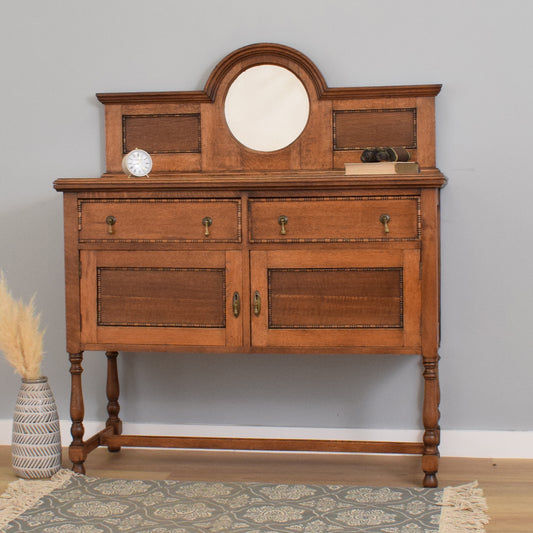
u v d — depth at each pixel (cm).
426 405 244
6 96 301
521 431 284
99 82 297
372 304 241
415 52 282
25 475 259
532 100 277
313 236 242
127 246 250
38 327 288
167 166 292
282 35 288
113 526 217
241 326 246
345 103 283
